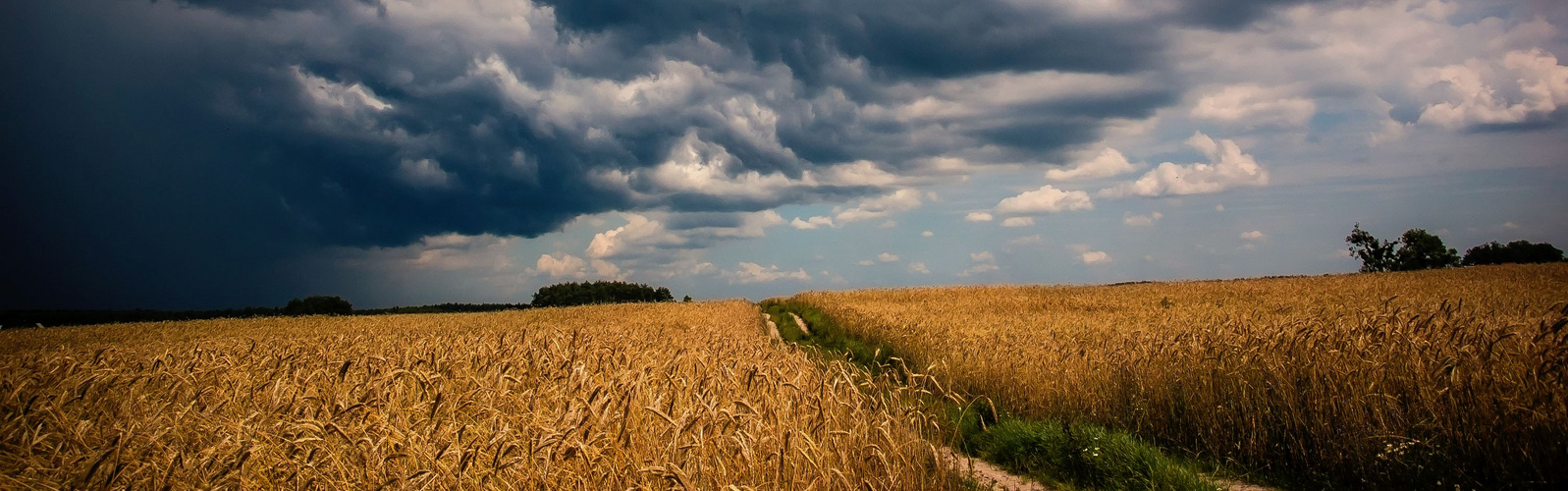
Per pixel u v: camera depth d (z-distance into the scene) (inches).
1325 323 373.1
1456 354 278.8
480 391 259.1
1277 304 904.3
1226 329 400.5
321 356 424.5
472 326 1010.1
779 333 1085.8
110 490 177.5
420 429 212.1
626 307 1721.2
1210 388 313.6
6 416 226.5
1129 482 260.5
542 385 276.1
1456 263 3238.2
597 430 205.6
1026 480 279.4
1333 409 267.9
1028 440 301.9
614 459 195.9
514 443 191.6
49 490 178.5
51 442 218.5
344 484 182.2
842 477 198.8
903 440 247.4
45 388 285.6
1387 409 261.1
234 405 259.9
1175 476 254.1
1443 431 244.8
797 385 274.4
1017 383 392.2
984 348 482.3
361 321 1328.7
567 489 181.2
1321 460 266.2
